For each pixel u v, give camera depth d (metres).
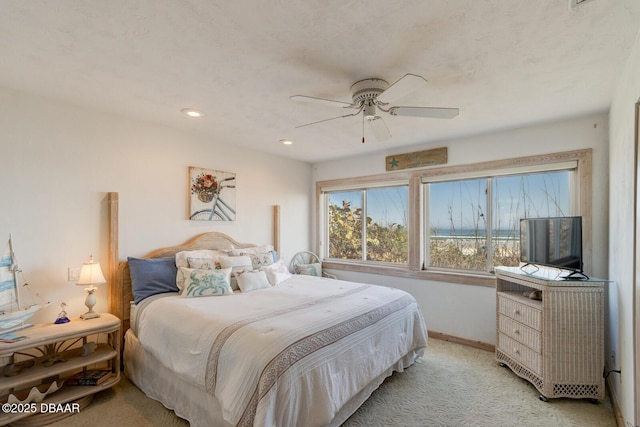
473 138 3.62
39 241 2.50
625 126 1.99
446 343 3.68
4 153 2.35
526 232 3.01
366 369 2.24
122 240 2.97
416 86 1.76
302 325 2.03
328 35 1.68
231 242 3.87
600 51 1.82
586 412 2.29
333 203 5.09
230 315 2.21
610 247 2.63
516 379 2.78
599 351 2.41
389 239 4.44
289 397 1.65
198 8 1.46
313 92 2.42
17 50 1.83
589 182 2.89
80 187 2.73
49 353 2.48
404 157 4.17
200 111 2.84
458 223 3.82
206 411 1.93
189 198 3.50
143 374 2.49
